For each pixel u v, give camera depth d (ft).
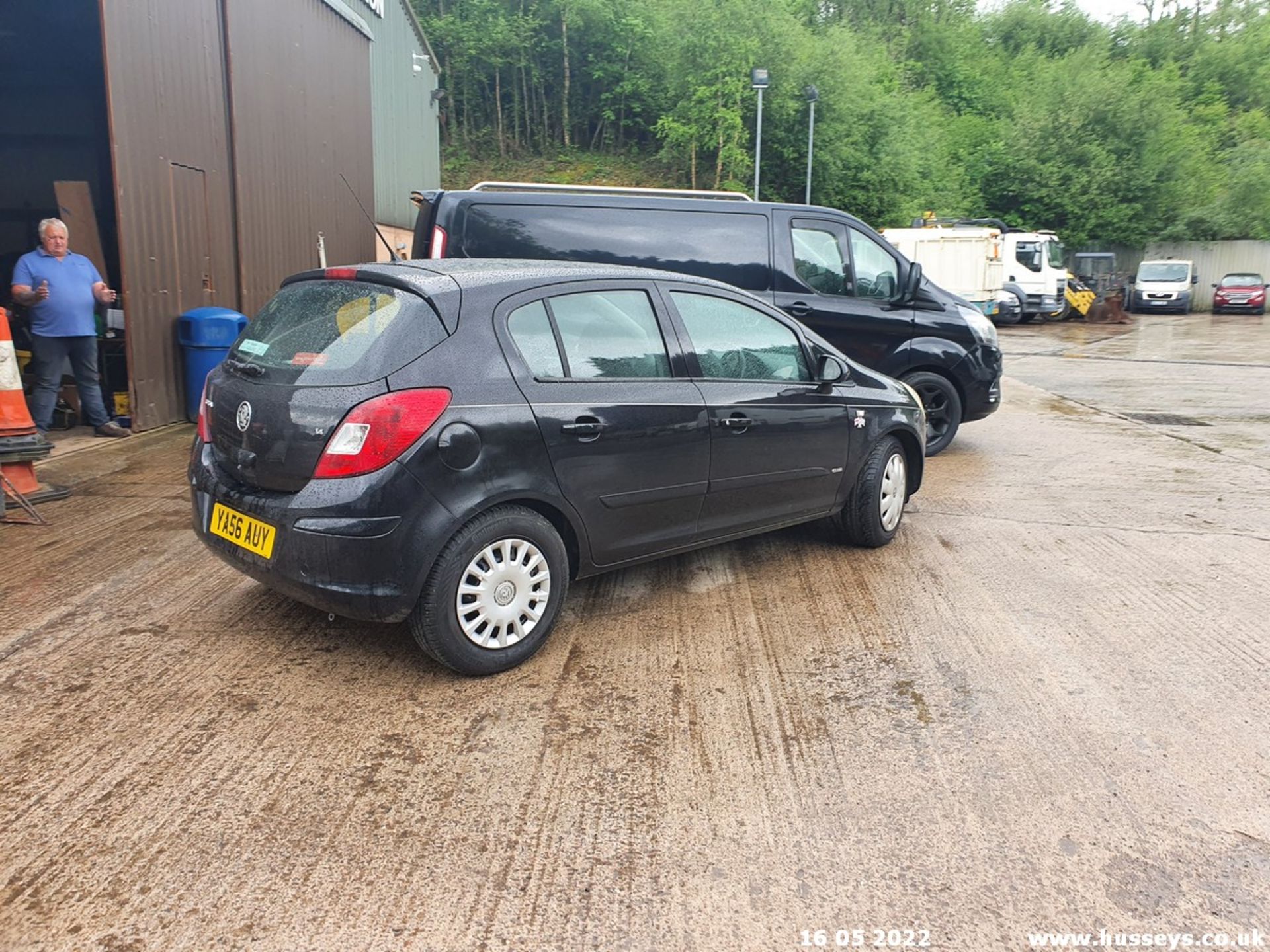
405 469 10.74
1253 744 10.64
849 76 112.47
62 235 23.32
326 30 41.50
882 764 10.10
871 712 11.27
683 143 116.78
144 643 12.73
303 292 12.87
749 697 11.61
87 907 7.61
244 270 32.91
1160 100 116.37
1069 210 116.47
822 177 112.98
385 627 13.44
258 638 12.98
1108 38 209.87
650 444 13.10
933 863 8.45
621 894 7.97
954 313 25.79
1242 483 23.71
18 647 12.50
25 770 9.59
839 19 180.65
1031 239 87.40
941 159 121.08
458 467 11.10
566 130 143.43
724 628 13.79
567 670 12.26
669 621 14.02
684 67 118.93
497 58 139.54
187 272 28.89
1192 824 9.10
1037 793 9.59
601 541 12.97
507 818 9.01
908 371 25.88
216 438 12.52
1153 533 19.07
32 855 8.23
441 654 11.45
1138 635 13.70
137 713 10.84
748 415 14.49
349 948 7.28
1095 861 8.52
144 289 26.35
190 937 7.32
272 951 7.22
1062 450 28.09
